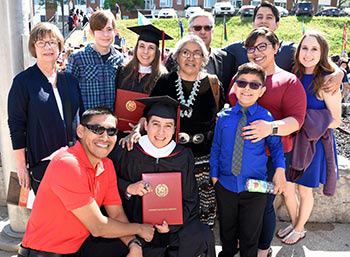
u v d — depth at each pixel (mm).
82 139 2322
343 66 11031
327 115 2914
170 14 34781
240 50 3564
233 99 2895
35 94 2537
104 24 3174
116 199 2521
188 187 2689
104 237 2422
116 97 3186
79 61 3223
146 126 2652
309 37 2922
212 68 3455
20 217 3137
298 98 2674
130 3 41094
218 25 28484
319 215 3775
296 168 2965
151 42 3064
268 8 3693
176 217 2594
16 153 2652
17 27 2869
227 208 2754
